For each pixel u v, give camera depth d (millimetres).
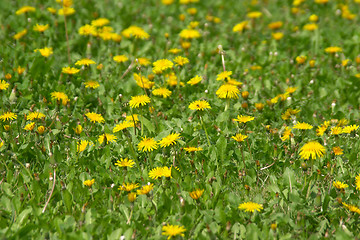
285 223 4297
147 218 4523
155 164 5648
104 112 7227
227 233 4223
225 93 6184
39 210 4363
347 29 12570
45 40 10219
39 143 5707
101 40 10539
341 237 4086
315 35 10898
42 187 4949
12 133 6133
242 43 11508
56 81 7906
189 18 13930
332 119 6676
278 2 16312
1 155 5383
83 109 7297
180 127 6469
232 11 15344
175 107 7184
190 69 9367
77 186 4766
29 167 5371
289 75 9141
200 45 10789
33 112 6582
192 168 5414
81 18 12555
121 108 7129
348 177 5387
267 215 4539
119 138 6258
